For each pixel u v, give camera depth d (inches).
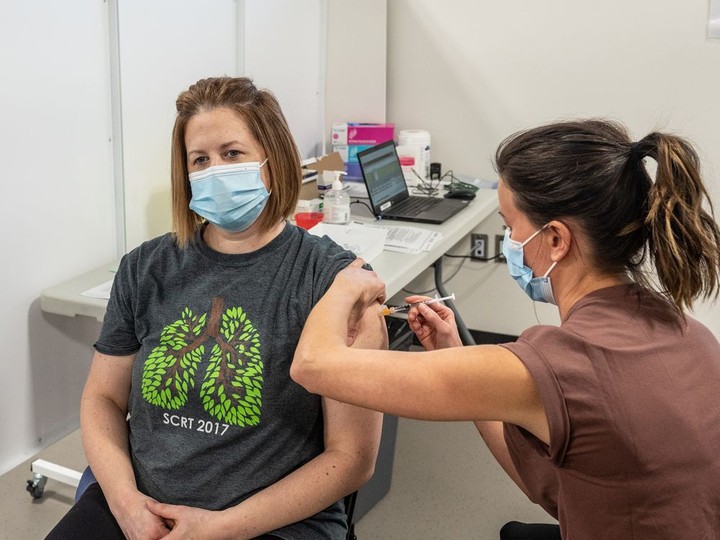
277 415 54.1
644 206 41.8
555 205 42.9
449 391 40.5
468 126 140.6
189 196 58.9
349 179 140.6
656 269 41.4
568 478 40.9
